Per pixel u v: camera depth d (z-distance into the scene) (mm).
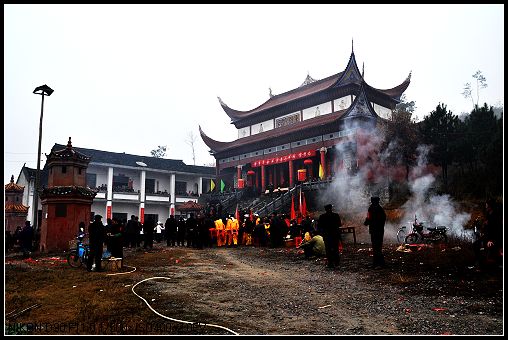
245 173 49750
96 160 46531
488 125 23359
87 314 6758
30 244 17875
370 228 11875
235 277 11047
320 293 8797
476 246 9922
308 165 41375
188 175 54312
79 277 10734
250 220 23469
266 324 6332
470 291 8250
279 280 10531
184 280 10492
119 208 48281
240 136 54062
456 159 24031
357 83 39844
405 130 28938
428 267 10766
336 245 12750
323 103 43062
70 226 20406
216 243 23656
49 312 6961
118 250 14086
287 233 22078
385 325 6266
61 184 21344
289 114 46750
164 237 32719
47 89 22688
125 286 9445
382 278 10227
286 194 33438
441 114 25188
